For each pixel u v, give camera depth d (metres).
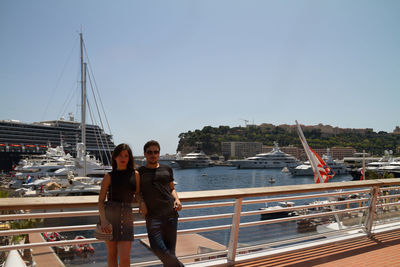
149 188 2.70
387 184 4.97
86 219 2.95
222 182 87.44
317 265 3.53
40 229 2.54
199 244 3.46
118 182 2.55
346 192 4.67
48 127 95.19
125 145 2.61
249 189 3.62
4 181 69.00
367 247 4.24
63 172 48.00
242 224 3.62
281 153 143.00
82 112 35.62
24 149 90.69
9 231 2.45
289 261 3.64
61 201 2.53
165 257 2.59
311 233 4.31
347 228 4.75
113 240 2.49
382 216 5.28
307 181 85.31
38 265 2.66
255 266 3.46
